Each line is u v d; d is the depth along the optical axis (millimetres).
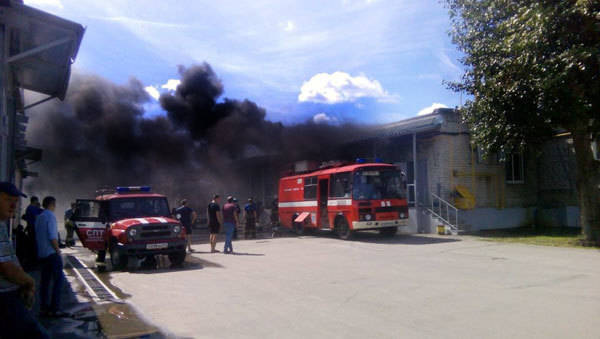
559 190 19484
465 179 18656
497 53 13281
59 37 8562
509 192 19641
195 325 5707
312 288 7855
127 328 5613
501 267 9508
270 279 8867
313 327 5500
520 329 5180
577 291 7086
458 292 7211
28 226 9609
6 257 3365
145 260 12523
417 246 13672
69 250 16016
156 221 11000
